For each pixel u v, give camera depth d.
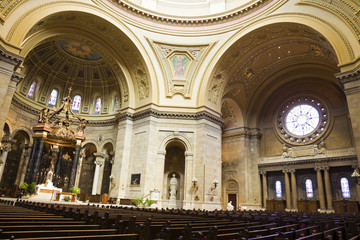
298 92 32.97
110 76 32.31
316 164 27.33
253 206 30.28
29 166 23.70
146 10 26.45
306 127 31.50
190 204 23.80
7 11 18.02
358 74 17.38
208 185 24.67
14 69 18.09
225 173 33.19
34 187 23.05
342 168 27.17
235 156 32.97
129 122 27.38
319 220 11.35
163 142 25.88
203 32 27.17
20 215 7.23
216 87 28.00
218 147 26.89
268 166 31.00
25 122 28.56
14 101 27.03
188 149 25.72
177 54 27.72
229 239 5.77
